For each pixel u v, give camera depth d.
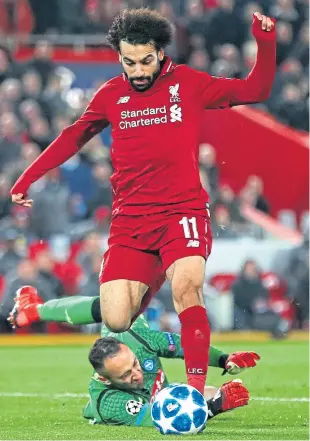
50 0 49.53
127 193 16.56
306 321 40.25
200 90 16.45
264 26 15.91
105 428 16.67
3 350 34.12
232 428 16.67
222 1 51.31
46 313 19.44
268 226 42.06
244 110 46.56
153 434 15.69
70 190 43.41
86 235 39.03
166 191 16.28
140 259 16.45
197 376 15.80
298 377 26.11
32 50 48.31
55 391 23.75
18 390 23.97
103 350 16.70
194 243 15.99
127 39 15.88
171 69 16.44
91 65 48.91
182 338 15.88
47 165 17.50
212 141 46.28
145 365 17.34
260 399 21.42
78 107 45.94
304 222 41.69
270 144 46.28
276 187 46.44
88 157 44.22
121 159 16.55
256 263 39.50
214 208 40.72
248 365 17.47
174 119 16.30
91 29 49.31
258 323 37.94
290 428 16.70
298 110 50.25
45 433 16.08
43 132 44.34
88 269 37.59
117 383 16.88
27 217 39.03
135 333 17.47
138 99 16.42
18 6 49.16
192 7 51.09
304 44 51.94
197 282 15.81
